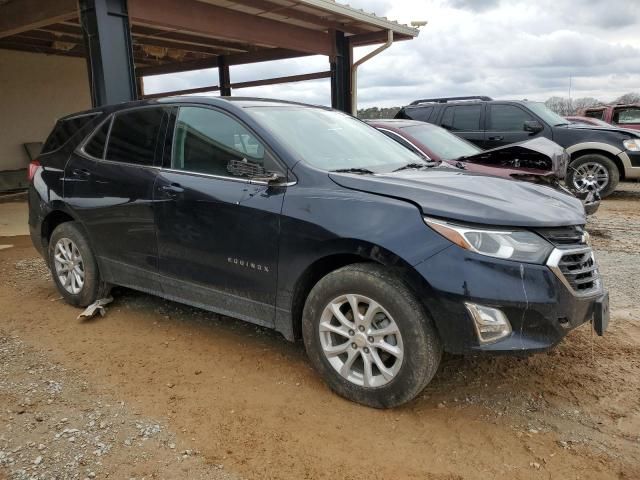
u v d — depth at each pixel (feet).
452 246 9.34
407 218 9.77
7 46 41.16
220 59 49.90
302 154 11.66
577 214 10.68
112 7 24.09
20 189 42.04
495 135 33.45
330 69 41.09
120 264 14.56
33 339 13.75
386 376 10.02
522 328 9.26
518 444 9.30
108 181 14.39
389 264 9.70
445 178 11.64
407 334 9.66
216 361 12.44
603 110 54.85
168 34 39.70
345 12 34.12
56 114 45.37
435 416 10.16
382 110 49.80
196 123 13.08
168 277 13.42
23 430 9.71
